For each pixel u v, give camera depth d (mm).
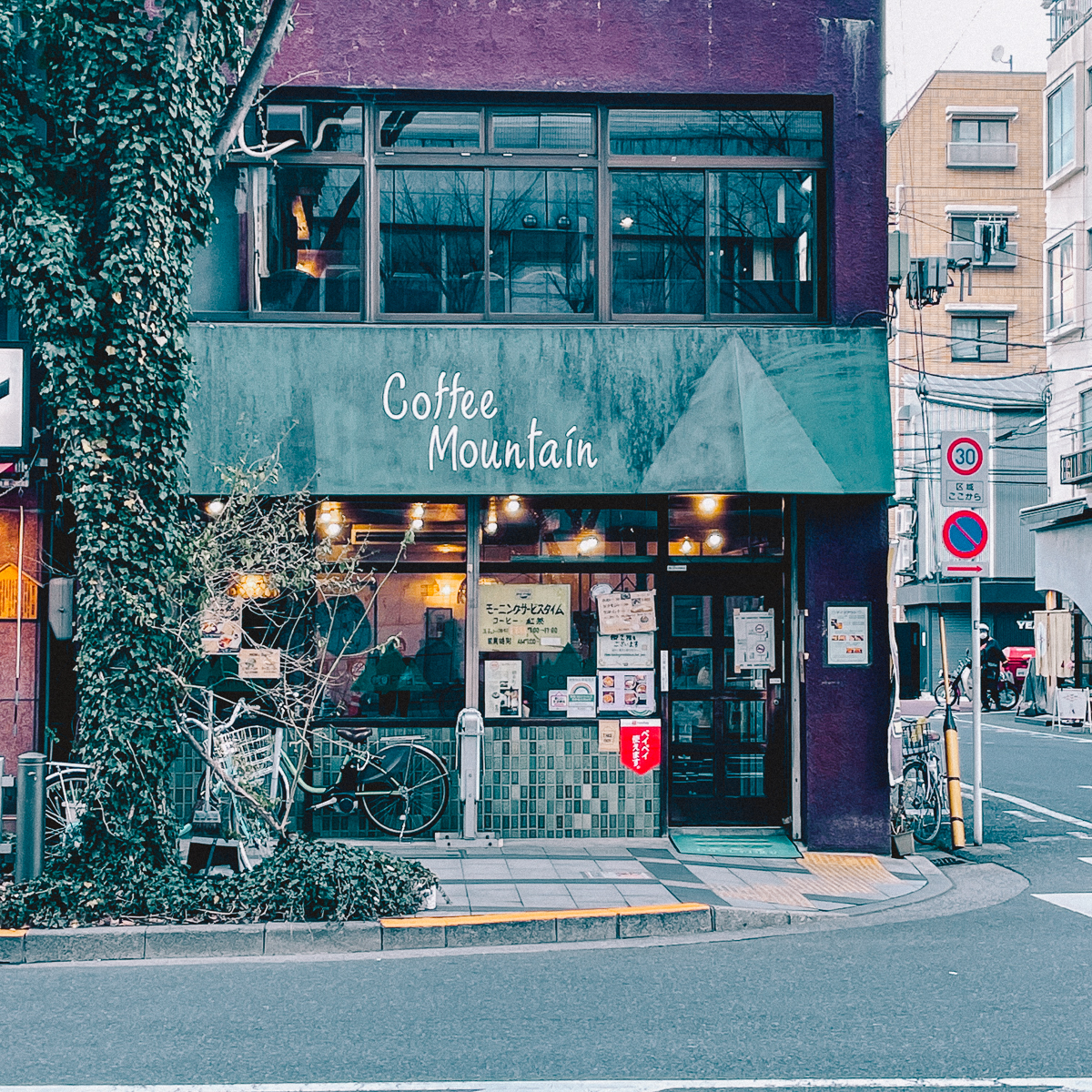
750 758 10578
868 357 10023
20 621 9867
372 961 6641
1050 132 29156
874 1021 5422
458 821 10203
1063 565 28234
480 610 10305
